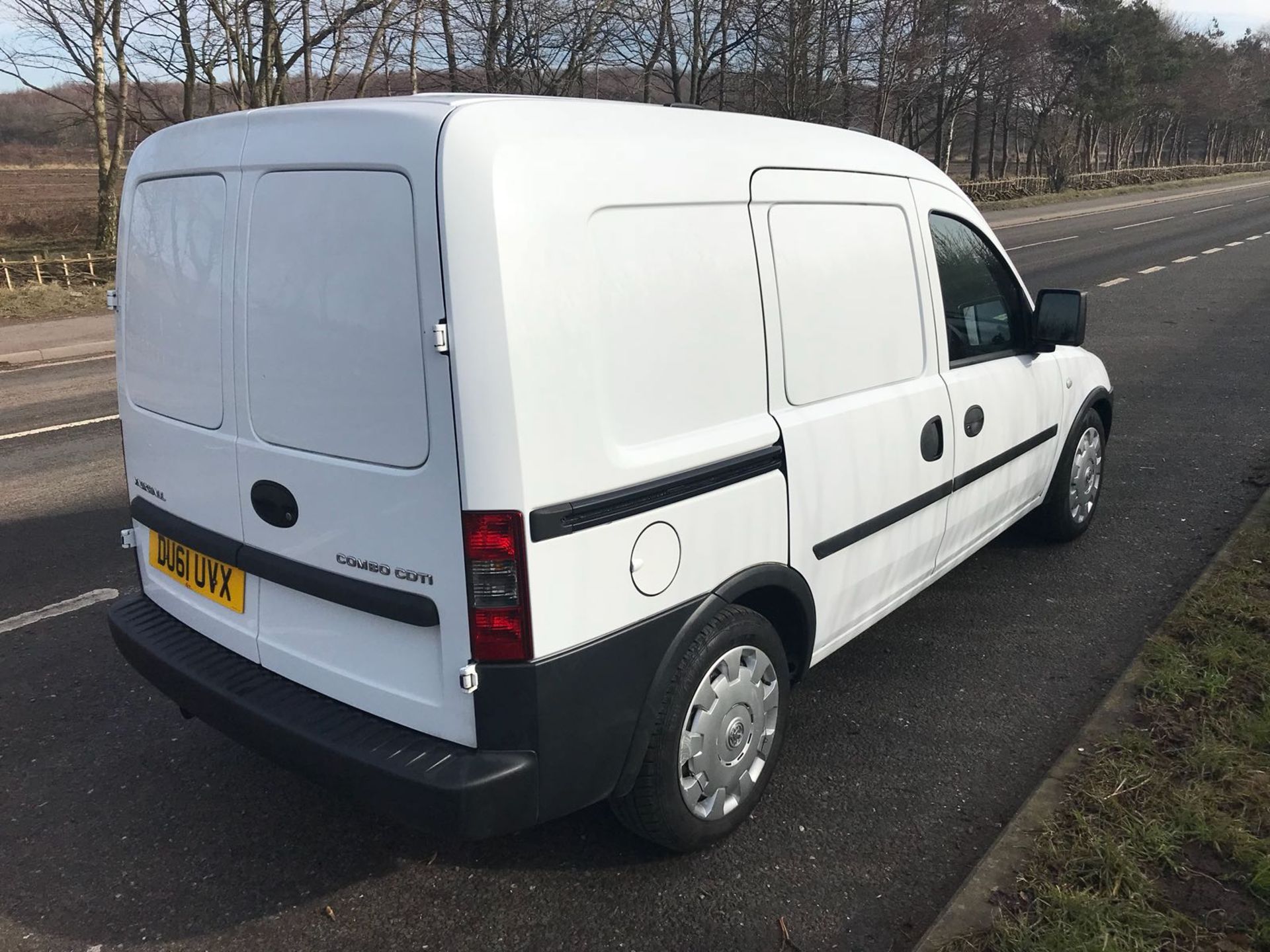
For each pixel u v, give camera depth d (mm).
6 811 3199
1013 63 42719
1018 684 3777
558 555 2262
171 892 2799
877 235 3322
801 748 3385
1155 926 2340
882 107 30516
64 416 9258
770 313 2818
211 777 3373
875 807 3051
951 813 3016
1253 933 2314
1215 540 5066
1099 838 2646
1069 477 4875
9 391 10703
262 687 2729
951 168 64000
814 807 3061
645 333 2430
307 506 2521
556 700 2322
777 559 2895
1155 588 4559
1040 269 17562
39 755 3525
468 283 2115
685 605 2598
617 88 26516
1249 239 21938
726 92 29047
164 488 3055
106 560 5430
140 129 26078
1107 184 48219
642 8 24203
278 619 2725
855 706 3648
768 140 2914
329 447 2436
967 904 2467
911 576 3717
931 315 3611
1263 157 95000
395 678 2463
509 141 2182
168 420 2953
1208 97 69062
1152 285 15094
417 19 21078
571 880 2785
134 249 3029
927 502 3631
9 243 30094
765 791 3062
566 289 2240
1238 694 3346
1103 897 2443
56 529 5957
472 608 2240
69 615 4703
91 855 2967
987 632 4199
